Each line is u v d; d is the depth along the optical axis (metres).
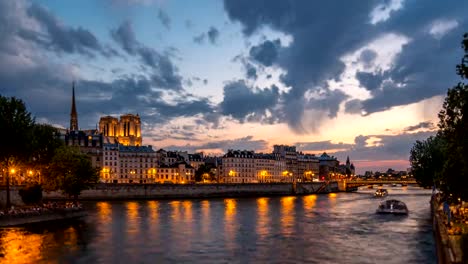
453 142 40.47
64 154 119.38
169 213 120.50
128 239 70.94
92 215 112.69
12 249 60.84
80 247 63.03
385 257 57.44
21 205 116.62
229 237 74.31
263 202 176.62
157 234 77.06
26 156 102.88
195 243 67.88
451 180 43.69
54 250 60.44
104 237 72.69
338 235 77.00
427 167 109.19
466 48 36.00
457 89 38.50
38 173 157.88
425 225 91.69
